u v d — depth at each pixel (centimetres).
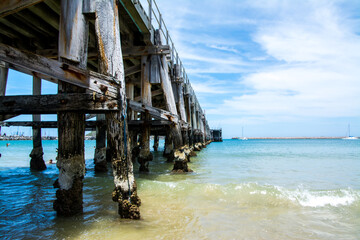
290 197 646
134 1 621
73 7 397
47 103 381
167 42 1001
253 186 737
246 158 1970
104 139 1105
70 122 408
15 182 873
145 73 815
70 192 439
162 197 644
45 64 339
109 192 682
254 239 414
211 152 2731
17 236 394
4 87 779
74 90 400
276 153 2633
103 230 416
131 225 440
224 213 536
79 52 397
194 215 518
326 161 1777
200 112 3088
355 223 492
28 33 688
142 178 901
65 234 398
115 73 416
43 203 586
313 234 439
